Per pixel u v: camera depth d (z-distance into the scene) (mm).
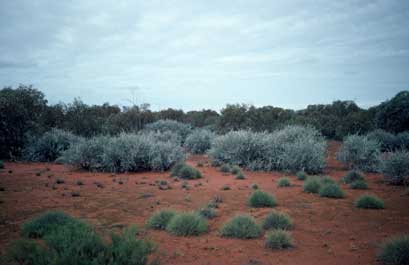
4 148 22328
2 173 15945
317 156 16703
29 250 5062
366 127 31000
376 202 9758
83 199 10914
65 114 28531
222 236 7371
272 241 6617
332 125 34094
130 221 8469
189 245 6773
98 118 29266
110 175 16172
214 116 45656
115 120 30828
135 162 17328
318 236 7332
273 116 33562
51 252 4773
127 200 10812
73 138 22609
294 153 16766
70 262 4469
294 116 35250
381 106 32656
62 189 12508
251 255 6234
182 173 15453
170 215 8117
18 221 8406
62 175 15859
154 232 7625
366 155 17547
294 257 6129
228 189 12641
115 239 5145
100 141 18094
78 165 17734
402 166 13391
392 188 12852
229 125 31266
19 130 22906
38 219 7500
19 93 24453
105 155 16797
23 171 16844
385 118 30609
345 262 5871
